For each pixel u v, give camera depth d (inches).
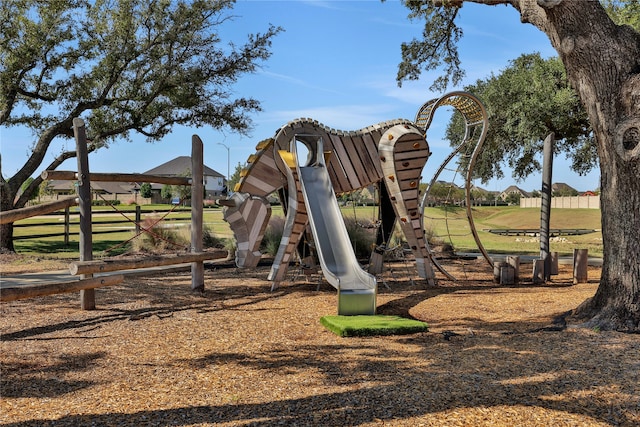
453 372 200.4
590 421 157.8
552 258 496.4
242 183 394.6
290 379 194.7
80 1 691.4
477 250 780.0
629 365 207.5
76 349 235.6
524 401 171.5
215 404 170.1
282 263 399.5
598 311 276.4
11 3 653.3
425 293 400.2
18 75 671.1
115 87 743.1
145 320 295.0
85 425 154.2
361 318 292.4
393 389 181.9
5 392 182.5
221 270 526.0
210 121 777.6
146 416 160.6
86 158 308.8
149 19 708.7
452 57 682.8
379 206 465.4
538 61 729.0
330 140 423.5
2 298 247.6
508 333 264.7
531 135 708.0
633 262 263.9
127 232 976.3
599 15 262.2
